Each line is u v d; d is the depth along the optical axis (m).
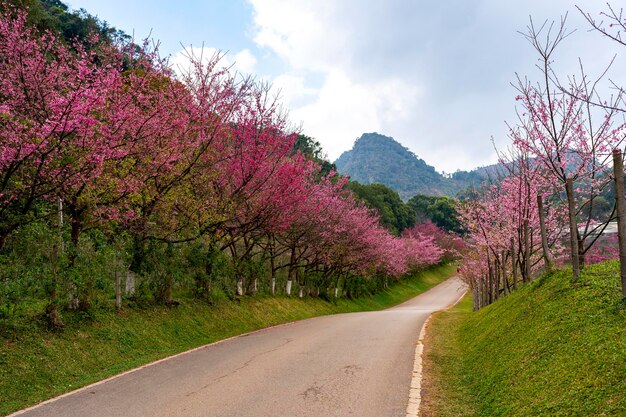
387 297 50.34
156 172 13.05
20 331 10.27
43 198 11.61
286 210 19.16
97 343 11.40
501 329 10.01
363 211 34.41
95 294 12.55
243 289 23.89
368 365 10.13
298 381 8.73
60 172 10.01
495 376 7.44
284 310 24.28
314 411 6.91
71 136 9.97
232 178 17.67
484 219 19.95
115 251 13.06
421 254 62.38
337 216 28.44
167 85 13.96
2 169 9.63
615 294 7.31
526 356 7.20
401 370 9.61
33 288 10.59
